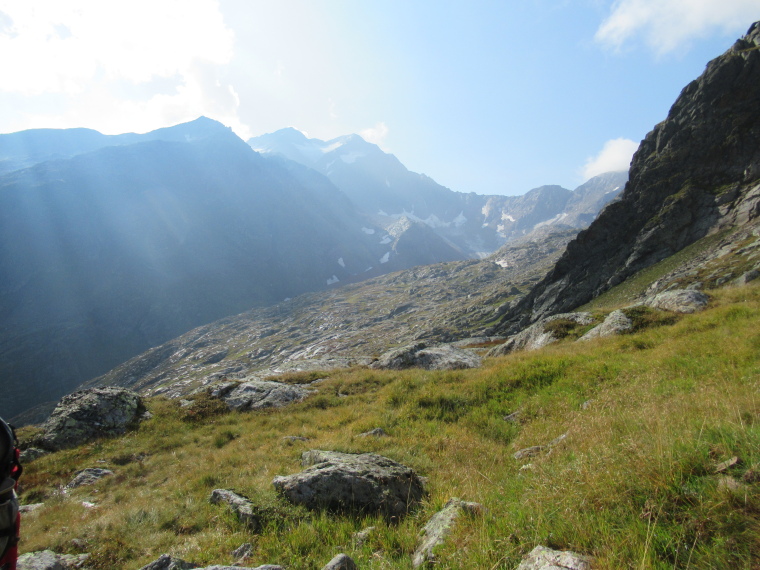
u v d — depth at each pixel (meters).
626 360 15.86
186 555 6.83
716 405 6.19
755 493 3.60
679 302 24.95
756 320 15.34
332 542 6.66
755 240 58.41
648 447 4.99
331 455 9.95
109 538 8.03
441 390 17.72
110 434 19.34
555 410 12.72
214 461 13.88
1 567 2.82
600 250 93.62
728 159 80.56
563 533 4.23
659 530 3.70
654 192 88.56
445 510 6.10
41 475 15.20
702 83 88.06
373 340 180.88
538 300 100.50
